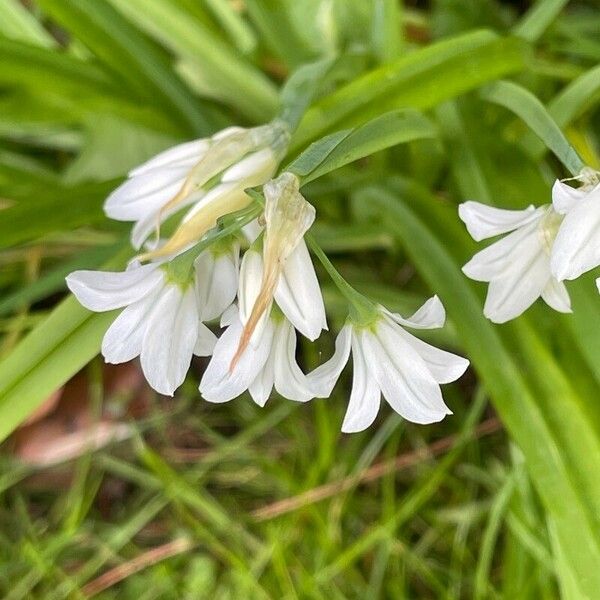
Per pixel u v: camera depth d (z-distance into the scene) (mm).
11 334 276
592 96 226
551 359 202
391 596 263
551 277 169
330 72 219
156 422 281
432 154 247
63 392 279
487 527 265
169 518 279
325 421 265
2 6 277
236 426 288
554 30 271
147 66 242
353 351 161
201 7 280
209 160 169
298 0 253
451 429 274
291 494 271
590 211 150
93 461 281
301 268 155
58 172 310
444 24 275
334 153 160
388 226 244
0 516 280
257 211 155
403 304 264
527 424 197
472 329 208
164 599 268
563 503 191
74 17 234
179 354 161
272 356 160
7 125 273
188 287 159
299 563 265
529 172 224
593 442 194
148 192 178
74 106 264
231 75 261
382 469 269
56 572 271
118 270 200
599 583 186
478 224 162
